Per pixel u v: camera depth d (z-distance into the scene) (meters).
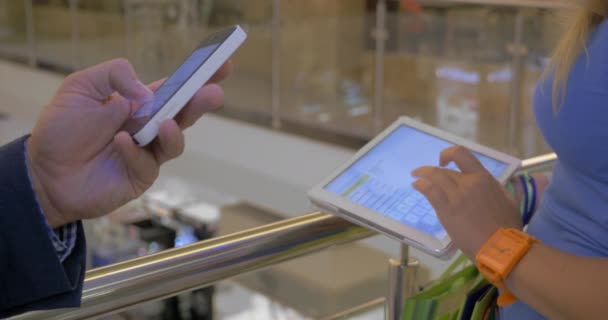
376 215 1.00
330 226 1.14
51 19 6.48
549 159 1.37
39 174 0.79
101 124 0.80
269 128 4.70
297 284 4.68
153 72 5.67
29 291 0.73
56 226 0.80
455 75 3.99
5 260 0.72
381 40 4.29
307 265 4.67
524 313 0.97
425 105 4.18
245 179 4.95
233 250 1.06
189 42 5.30
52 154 0.79
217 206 7.05
